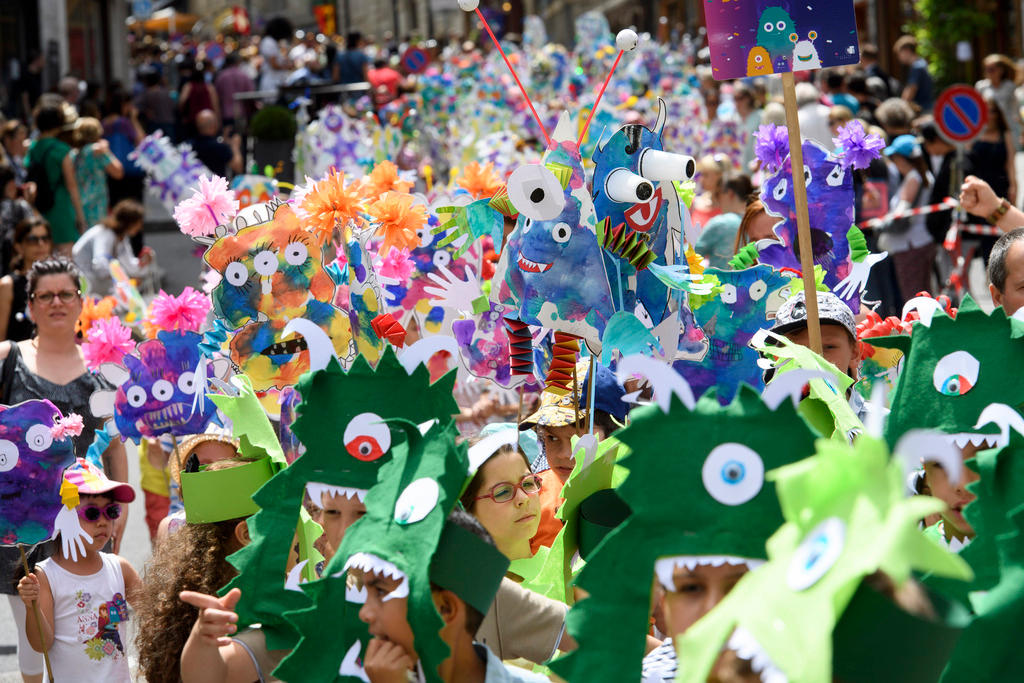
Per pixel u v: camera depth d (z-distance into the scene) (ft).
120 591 25.34
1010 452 14.29
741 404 11.97
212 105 125.29
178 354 24.35
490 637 18.03
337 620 14.08
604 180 22.20
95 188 75.82
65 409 29.86
